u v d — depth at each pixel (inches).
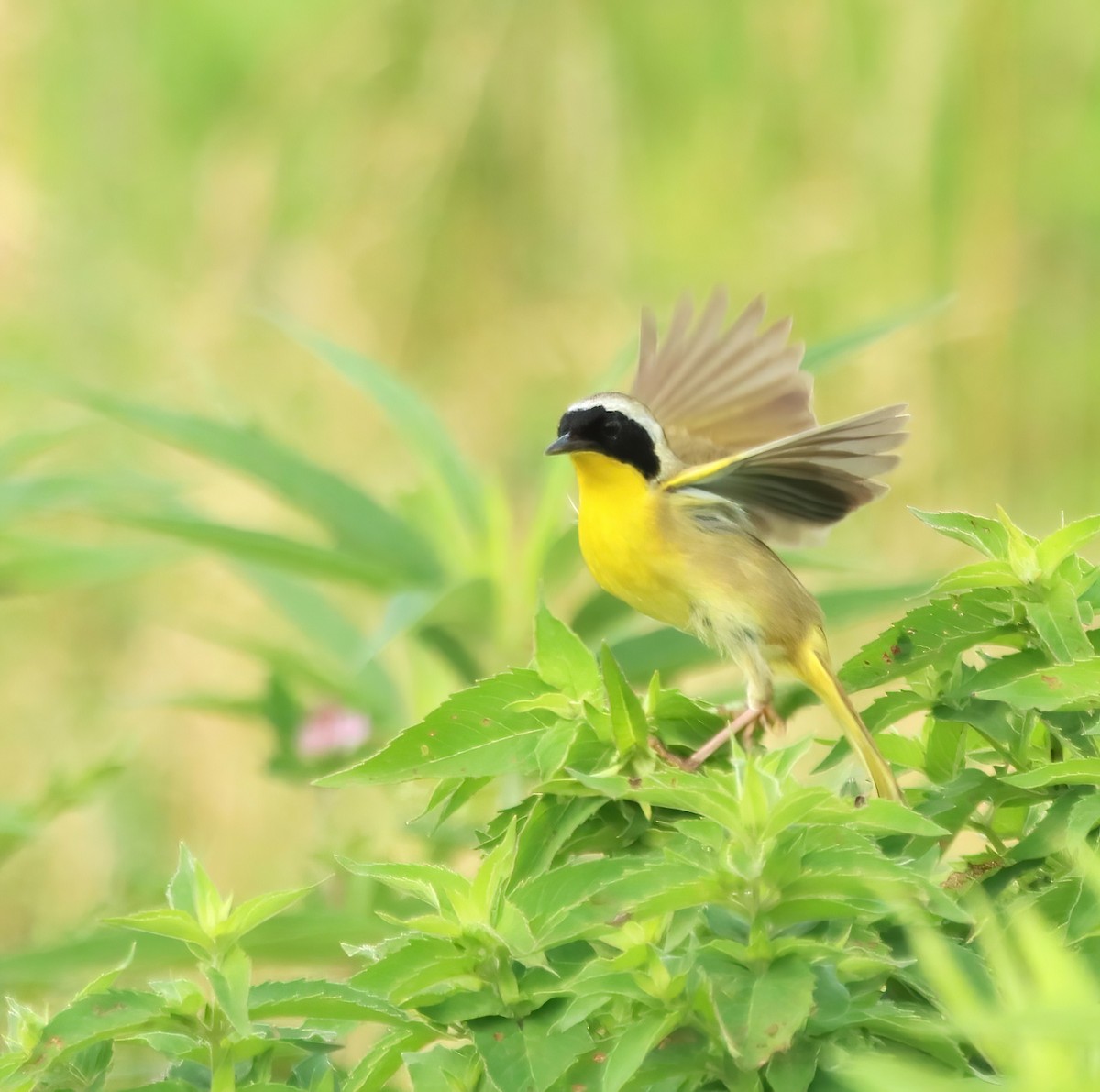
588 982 163.3
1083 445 583.2
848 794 230.7
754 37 627.2
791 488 320.2
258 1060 188.7
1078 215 587.5
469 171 664.4
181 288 674.2
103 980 182.5
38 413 629.9
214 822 517.7
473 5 660.1
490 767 203.2
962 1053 171.0
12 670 569.9
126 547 445.7
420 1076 177.9
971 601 208.2
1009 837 213.8
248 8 682.8
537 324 654.5
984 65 592.7
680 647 382.3
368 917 312.3
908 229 604.4
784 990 157.8
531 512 636.7
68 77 687.7
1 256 666.2
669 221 645.9
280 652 434.9
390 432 652.1
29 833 348.2
